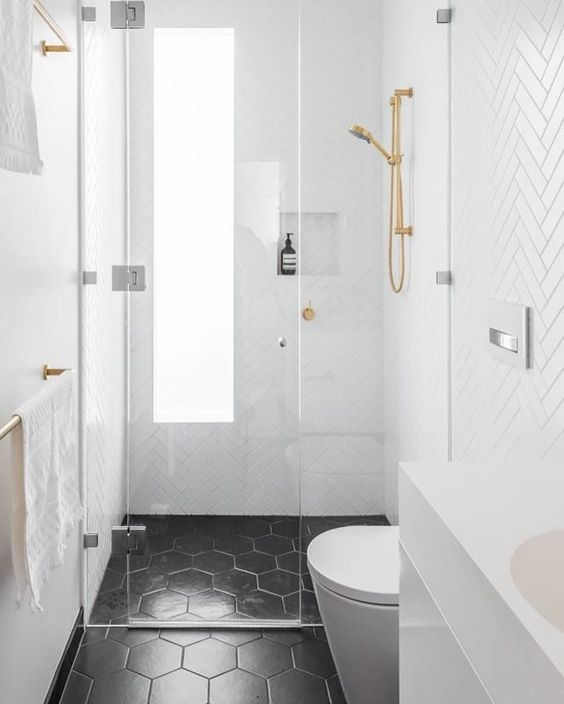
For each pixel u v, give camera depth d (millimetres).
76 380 2584
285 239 2646
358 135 2619
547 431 1730
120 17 2607
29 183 1898
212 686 2238
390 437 2660
